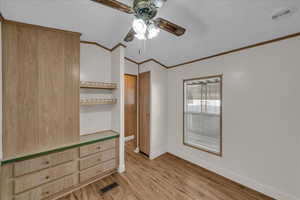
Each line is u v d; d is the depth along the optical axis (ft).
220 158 8.00
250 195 6.31
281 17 4.77
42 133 6.01
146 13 3.92
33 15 5.37
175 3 4.87
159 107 10.66
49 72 6.19
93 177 7.21
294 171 5.55
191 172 8.30
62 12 5.45
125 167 8.87
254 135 6.66
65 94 6.62
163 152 11.07
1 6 4.70
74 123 6.88
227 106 7.63
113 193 6.46
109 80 9.14
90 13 5.65
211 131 8.70
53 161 5.91
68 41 6.75
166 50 8.65
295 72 5.49
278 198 5.90
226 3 4.59
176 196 6.30
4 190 4.93
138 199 6.10
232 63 7.36
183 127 10.11
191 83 9.75
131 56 10.10
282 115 5.83
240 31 5.87
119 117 8.29
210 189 6.76
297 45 5.42
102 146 7.47
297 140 5.48
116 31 7.09
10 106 5.34
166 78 11.23
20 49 5.55
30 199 5.38
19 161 5.16
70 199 6.05
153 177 7.77
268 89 6.19
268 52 6.15
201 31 6.30
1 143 5.08
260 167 6.48
